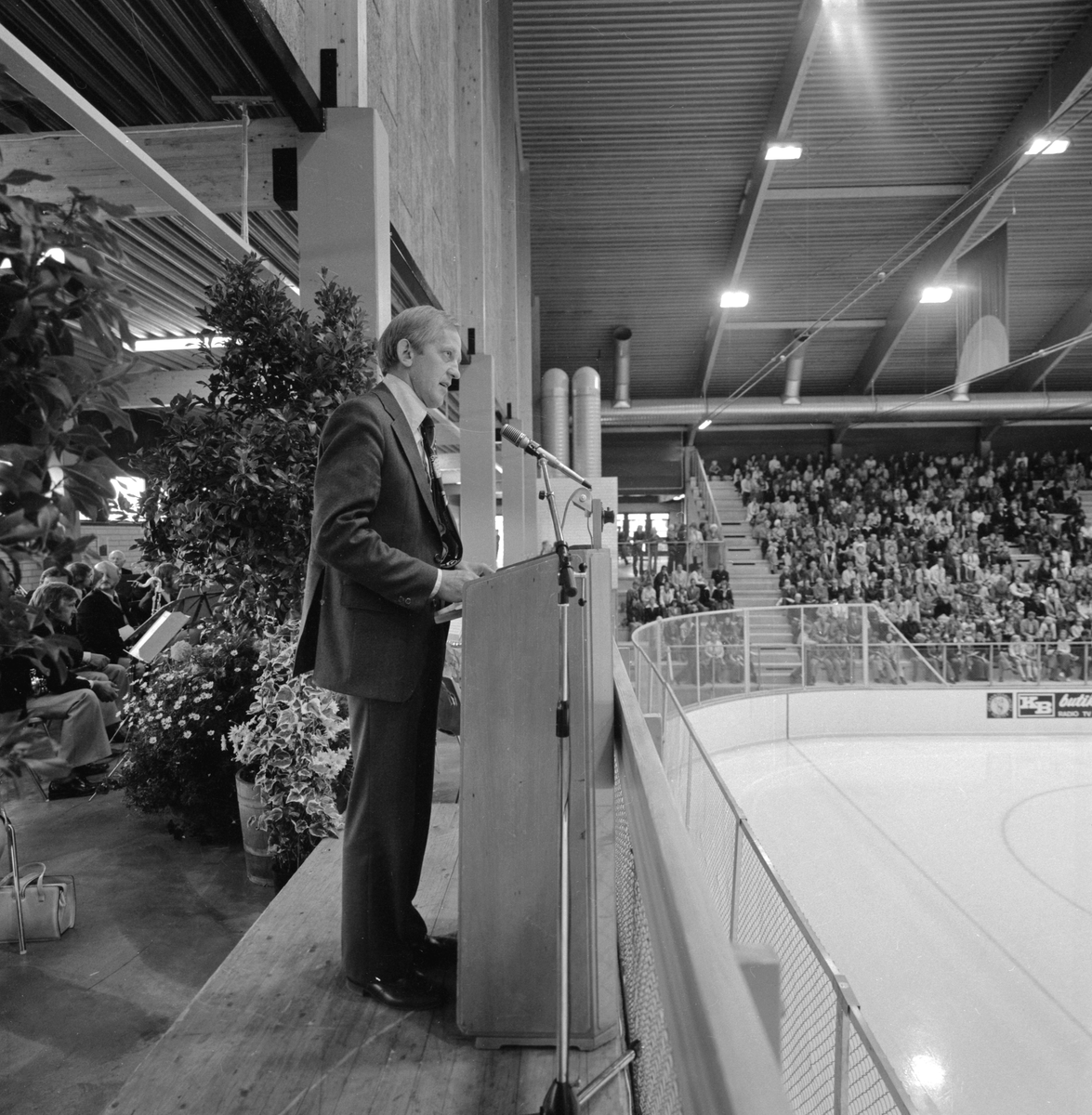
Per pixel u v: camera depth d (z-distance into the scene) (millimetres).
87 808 4047
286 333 2988
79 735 4188
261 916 2270
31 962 2564
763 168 14789
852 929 5879
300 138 3727
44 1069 2008
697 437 25172
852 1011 1792
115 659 4801
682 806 5652
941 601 16984
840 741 11945
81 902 3004
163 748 3529
